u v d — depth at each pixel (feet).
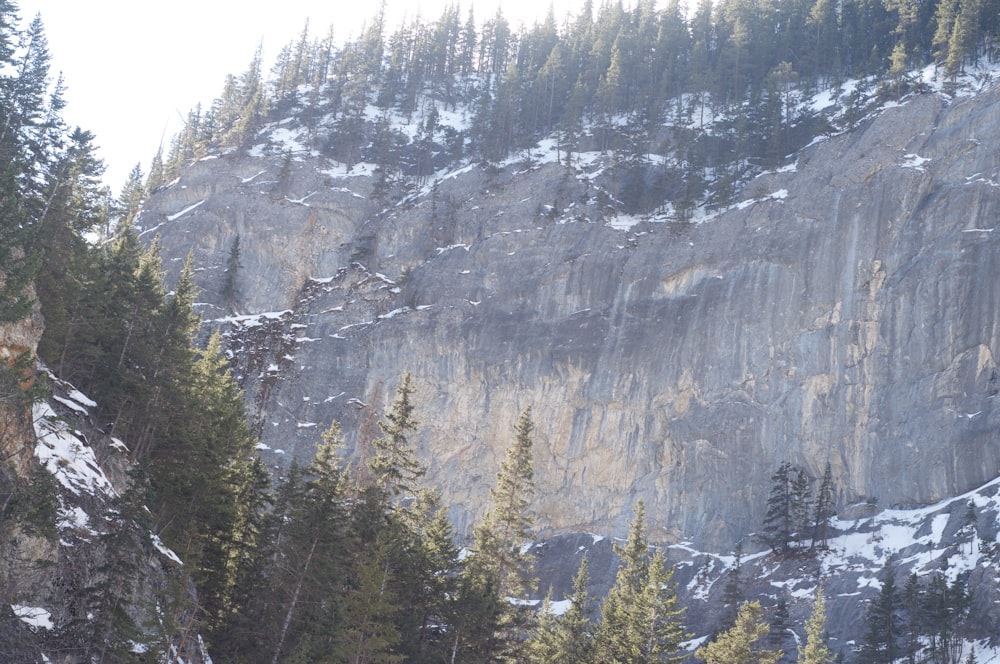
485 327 423.23
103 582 118.52
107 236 291.38
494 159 488.44
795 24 565.53
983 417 336.90
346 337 435.94
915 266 374.02
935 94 418.72
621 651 200.34
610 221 446.19
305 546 161.17
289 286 472.03
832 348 374.63
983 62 450.71
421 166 529.86
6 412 118.93
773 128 453.99
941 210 379.35
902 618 266.98
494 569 217.56
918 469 338.34
